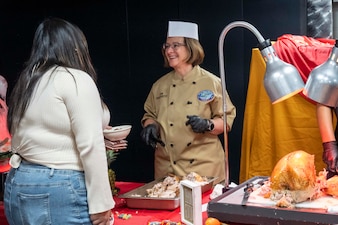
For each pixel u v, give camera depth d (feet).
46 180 5.67
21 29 14.10
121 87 13.50
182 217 6.27
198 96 9.59
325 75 5.21
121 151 13.75
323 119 7.30
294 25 11.37
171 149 9.80
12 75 14.12
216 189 7.39
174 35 9.56
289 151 9.25
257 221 5.31
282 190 5.42
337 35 11.21
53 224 5.68
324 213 5.04
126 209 7.40
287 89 5.32
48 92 5.71
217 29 12.16
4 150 8.91
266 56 5.54
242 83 12.11
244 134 9.79
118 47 13.33
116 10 13.17
